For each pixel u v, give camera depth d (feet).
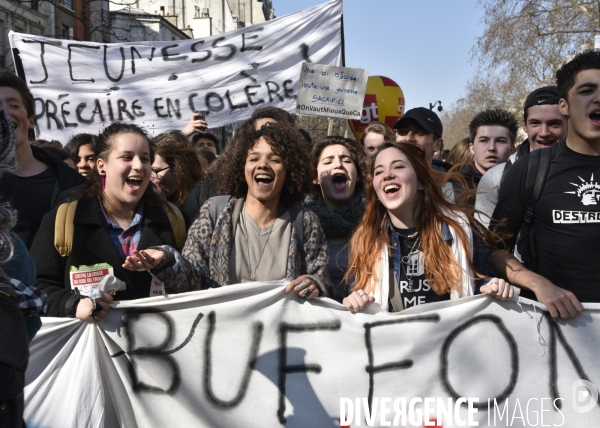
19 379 5.33
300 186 9.66
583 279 9.00
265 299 9.05
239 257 9.45
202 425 8.89
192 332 8.97
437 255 9.30
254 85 19.74
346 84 18.60
